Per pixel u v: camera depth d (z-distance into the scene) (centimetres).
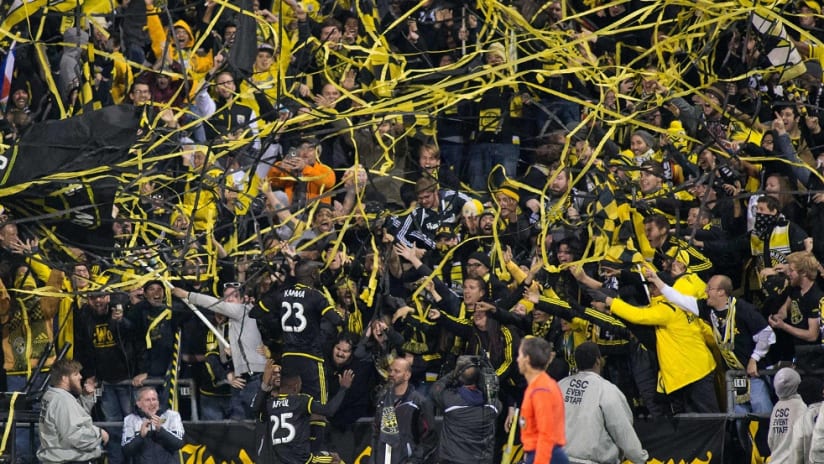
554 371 3092
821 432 2845
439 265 3369
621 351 3284
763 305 3378
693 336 3192
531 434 2594
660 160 3597
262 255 3294
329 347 3353
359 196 3609
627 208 3469
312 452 3312
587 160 3600
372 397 3391
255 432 3384
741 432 3200
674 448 3212
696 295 3212
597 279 3459
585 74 3597
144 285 3484
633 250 3297
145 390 3369
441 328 3400
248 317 3409
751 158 3453
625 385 3306
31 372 3444
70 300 3497
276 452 3247
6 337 3488
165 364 3519
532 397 2567
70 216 3216
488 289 3338
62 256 3397
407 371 3189
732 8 3600
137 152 3244
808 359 3161
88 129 3156
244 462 3425
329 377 3347
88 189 3203
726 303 3203
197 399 3584
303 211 3481
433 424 3164
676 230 3331
